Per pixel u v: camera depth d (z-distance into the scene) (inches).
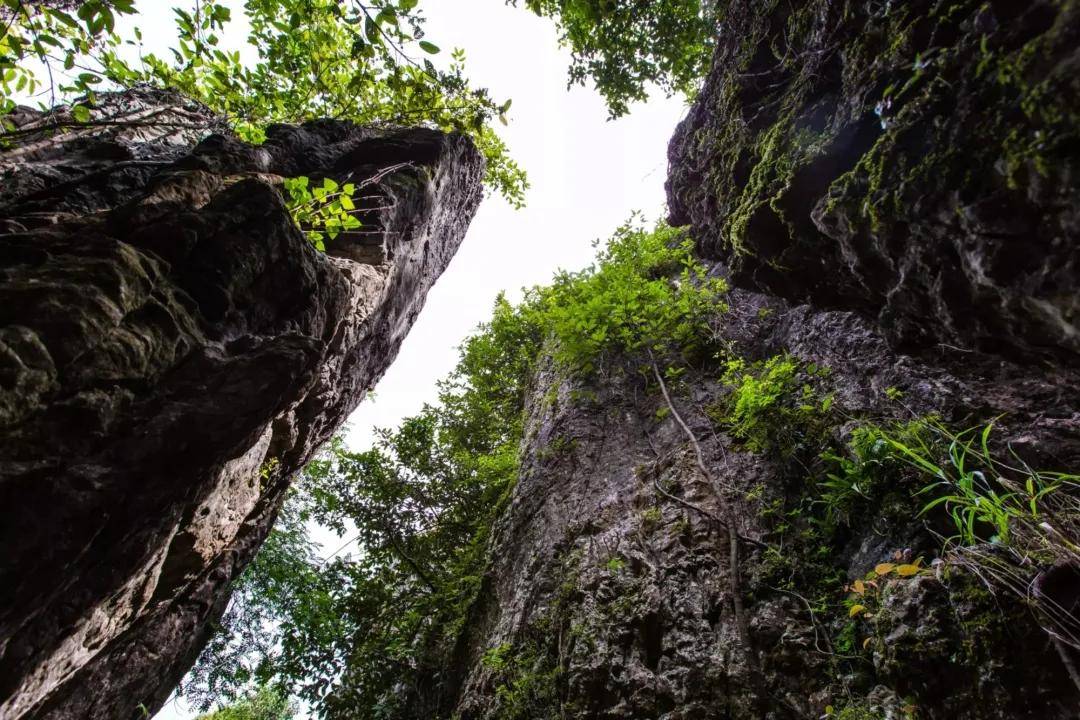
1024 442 131.0
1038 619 94.7
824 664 148.2
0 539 90.2
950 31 77.3
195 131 251.9
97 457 104.6
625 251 359.6
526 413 450.0
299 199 166.9
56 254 109.5
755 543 187.6
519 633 237.8
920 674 113.3
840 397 192.1
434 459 459.2
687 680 163.2
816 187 104.4
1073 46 59.2
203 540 180.5
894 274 98.1
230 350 130.5
